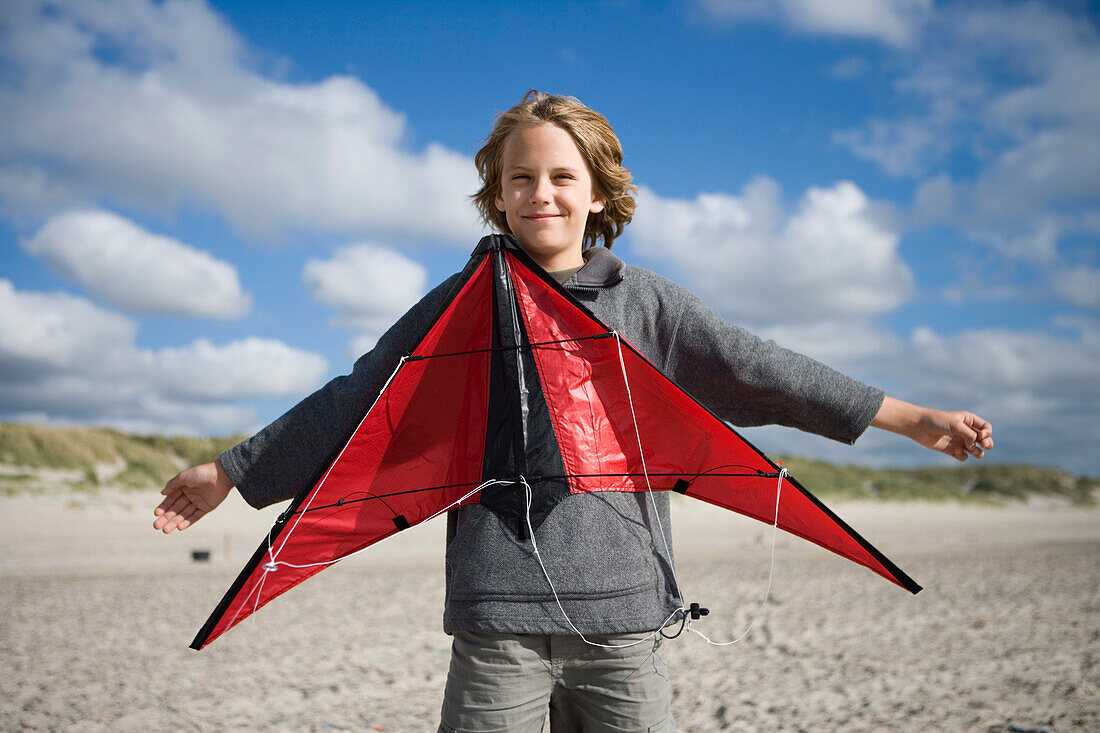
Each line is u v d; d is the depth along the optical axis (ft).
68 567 47.55
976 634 23.48
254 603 7.06
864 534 89.51
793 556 55.88
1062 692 16.47
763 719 15.40
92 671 19.89
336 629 25.86
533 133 7.22
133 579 40.55
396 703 16.96
